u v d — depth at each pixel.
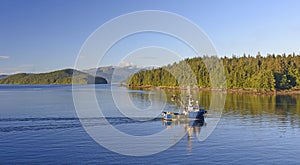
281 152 30.73
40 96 110.25
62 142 34.47
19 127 43.34
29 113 58.00
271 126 44.38
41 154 29.91
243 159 28.53
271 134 38.81
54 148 31.98
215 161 28.02
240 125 45.31
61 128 42.59
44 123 46.59
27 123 46.62
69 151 30.89
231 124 46.25
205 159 28.52
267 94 110.06
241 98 92.62
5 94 125.81
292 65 127.25
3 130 41.06
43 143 34.03
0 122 47.56
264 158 28.86
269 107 68.50
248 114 56.97
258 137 37.09
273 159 28.62
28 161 27.92
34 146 32.78
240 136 37.62
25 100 91.56
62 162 27.62
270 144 33.75
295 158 28.86
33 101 87.19
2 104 77.69
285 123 46.91
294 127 43.50
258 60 135.12
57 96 108.25
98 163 27.34
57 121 48.47
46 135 38.03
